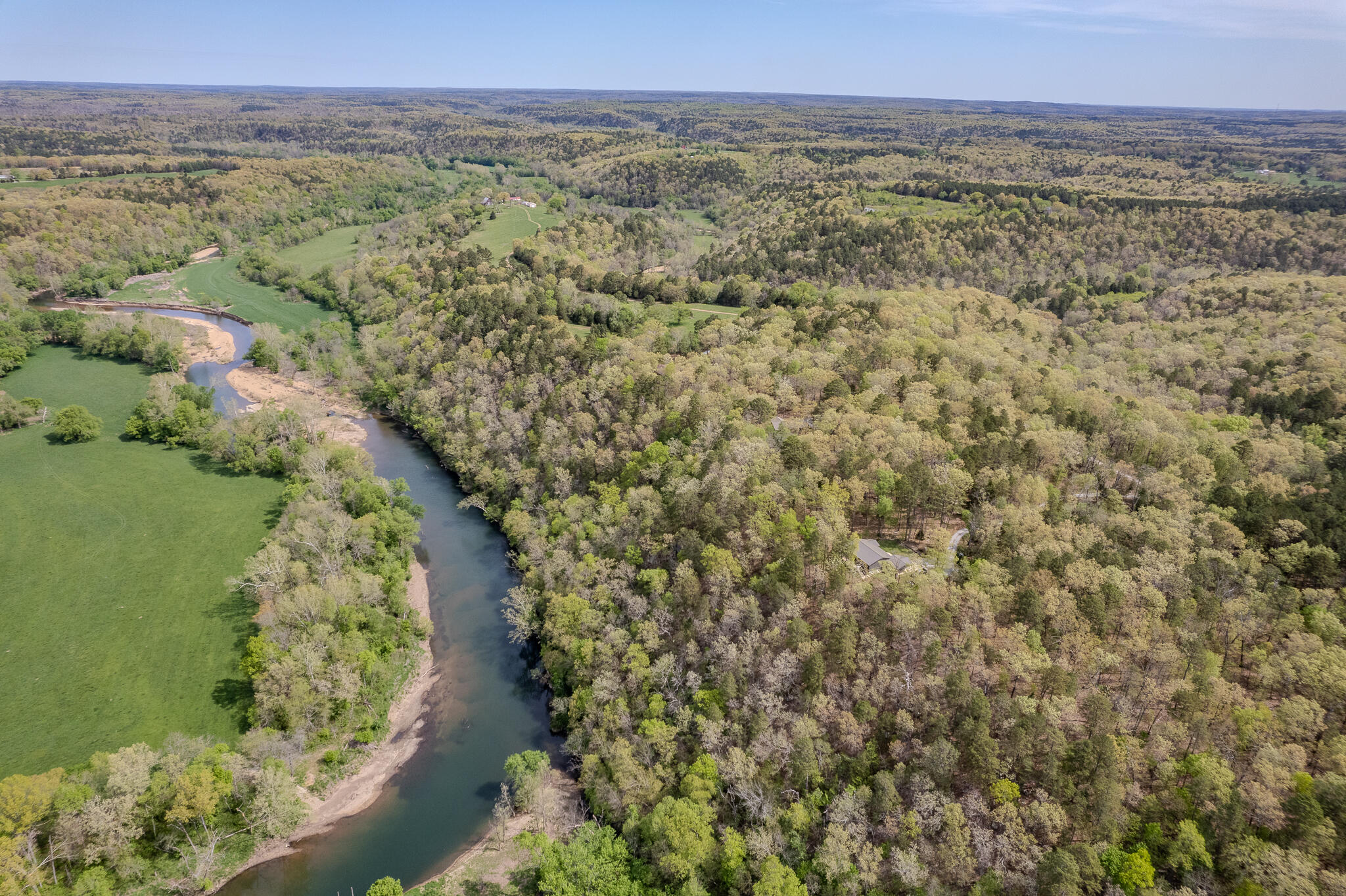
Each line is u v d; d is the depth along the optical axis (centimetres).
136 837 7825
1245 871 6316
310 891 8075
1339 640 8312
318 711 9631
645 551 11369
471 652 11888
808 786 7981
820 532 10088
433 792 9406
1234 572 9406
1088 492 11981
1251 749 7281
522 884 8131
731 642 9319
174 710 9750
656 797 8388
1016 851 6775
